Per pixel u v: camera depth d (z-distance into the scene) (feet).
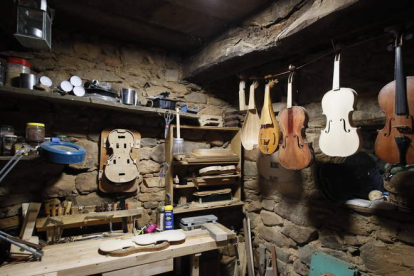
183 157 7.20
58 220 5.74
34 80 5.42
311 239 6.47
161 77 8.10
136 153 7.24
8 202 5.74
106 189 6.82
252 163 8.50
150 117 7.70
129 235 6.30
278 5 5.37
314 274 5.99
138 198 7.37
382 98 4.03
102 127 6.97
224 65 6.98
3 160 5.43
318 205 6.34
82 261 4.86
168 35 7.20
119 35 7.22
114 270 4.98
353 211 5.60
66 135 6.47
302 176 6.75
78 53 6.82
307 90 6.84
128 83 7.50
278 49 5.65
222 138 9.05
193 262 5.95
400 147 3.70
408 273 4.72
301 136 5.17
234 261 8.43
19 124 5.94
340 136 4.43
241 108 7.43
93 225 6.67
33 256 4.96
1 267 4.59
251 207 8.46
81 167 6.61
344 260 5.72
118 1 5.53
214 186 8.43
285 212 7.20
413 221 4.59
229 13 6.06
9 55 5.82
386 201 5.08
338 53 4.78
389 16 4.17
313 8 4.61
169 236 5.92
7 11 4.70
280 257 7.27
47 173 6.23
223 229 6.54
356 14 4.16
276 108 7.33
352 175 5.88
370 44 5.51
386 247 5.03
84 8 5.81
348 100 4.40
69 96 5.61
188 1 5.53
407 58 4.93
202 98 8.82
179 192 8.02
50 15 5.20
